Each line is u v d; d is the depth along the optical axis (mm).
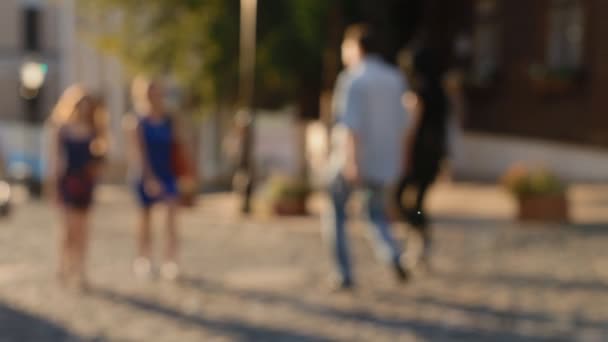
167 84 31125
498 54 25219
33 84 34656
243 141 19422
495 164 24969
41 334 7652
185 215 19250
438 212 16672
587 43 20500
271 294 9250
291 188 18125
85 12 30312
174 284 10133
